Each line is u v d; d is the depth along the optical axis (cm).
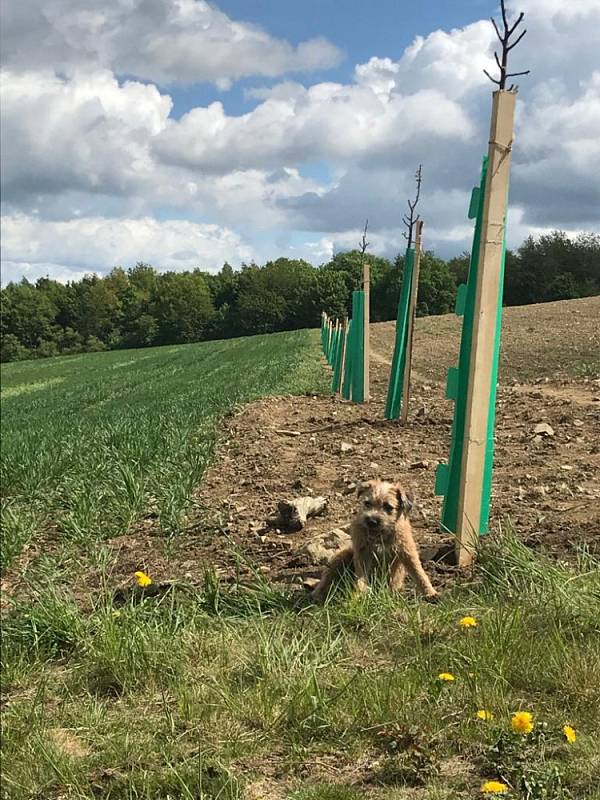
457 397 282
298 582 262
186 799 147
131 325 5762
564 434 460
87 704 195
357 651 199
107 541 338
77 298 5944
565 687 165
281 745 164
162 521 343
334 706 170
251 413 656
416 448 468
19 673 218
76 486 413
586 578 215
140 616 234
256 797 147
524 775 136
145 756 167
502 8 261
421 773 145
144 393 1280
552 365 962
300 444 514
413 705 166
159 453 479
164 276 6556
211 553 306
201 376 1514
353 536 243
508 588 217
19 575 316
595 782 136
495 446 445
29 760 171
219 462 476
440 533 294
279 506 326
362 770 151
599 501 307
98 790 159
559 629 187
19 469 490
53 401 1530
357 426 562
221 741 166
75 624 235
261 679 186
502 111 263
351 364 742
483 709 161
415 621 203
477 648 182
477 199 284
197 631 222
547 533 272
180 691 188
